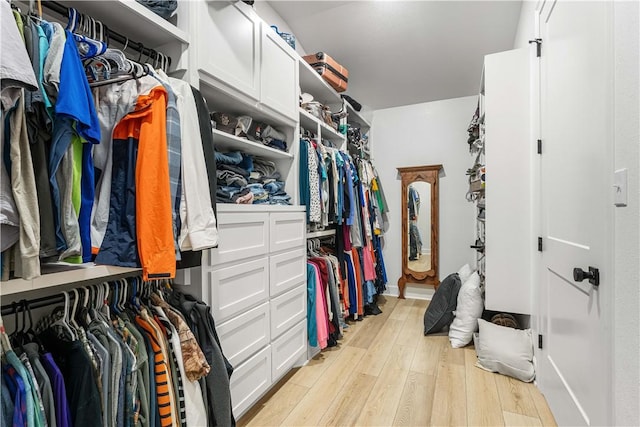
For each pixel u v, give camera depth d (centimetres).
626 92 92
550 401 162
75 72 82
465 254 359
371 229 349
